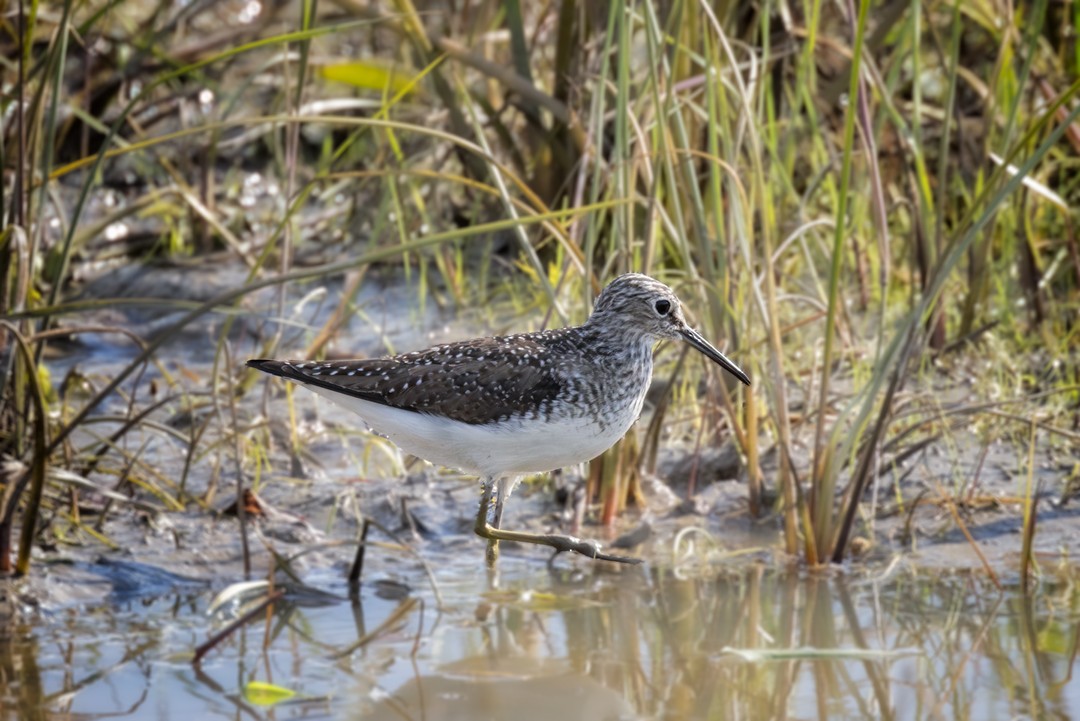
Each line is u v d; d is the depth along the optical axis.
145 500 12.09
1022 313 14.93
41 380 12.78
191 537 11.55
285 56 14.27
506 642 10.06
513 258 17.19
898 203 14.46
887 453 12.38
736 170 11.89
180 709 8.91
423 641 10.05
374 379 9.66
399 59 17.17
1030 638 9.89
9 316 10.20
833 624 10.23
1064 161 15.23
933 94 18.48
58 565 10.93
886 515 11.88
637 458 12.15
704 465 12.72
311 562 11.41
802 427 13.01
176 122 20.16
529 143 16.70
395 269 17.33
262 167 20.20
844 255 15.49
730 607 10.55
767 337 11.89
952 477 12.26
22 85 10.84
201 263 17.64
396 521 12.10
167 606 10.64
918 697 9.06
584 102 15.50
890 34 16.84
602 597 10.85
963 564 11.12
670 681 9.41
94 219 18.53
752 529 11.85
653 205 11.73
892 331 14.51
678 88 13.07
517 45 15.45
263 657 9.77
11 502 10.49
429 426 9.65
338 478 12.82
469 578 11.25
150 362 15.35
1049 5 16.98
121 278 17.22
